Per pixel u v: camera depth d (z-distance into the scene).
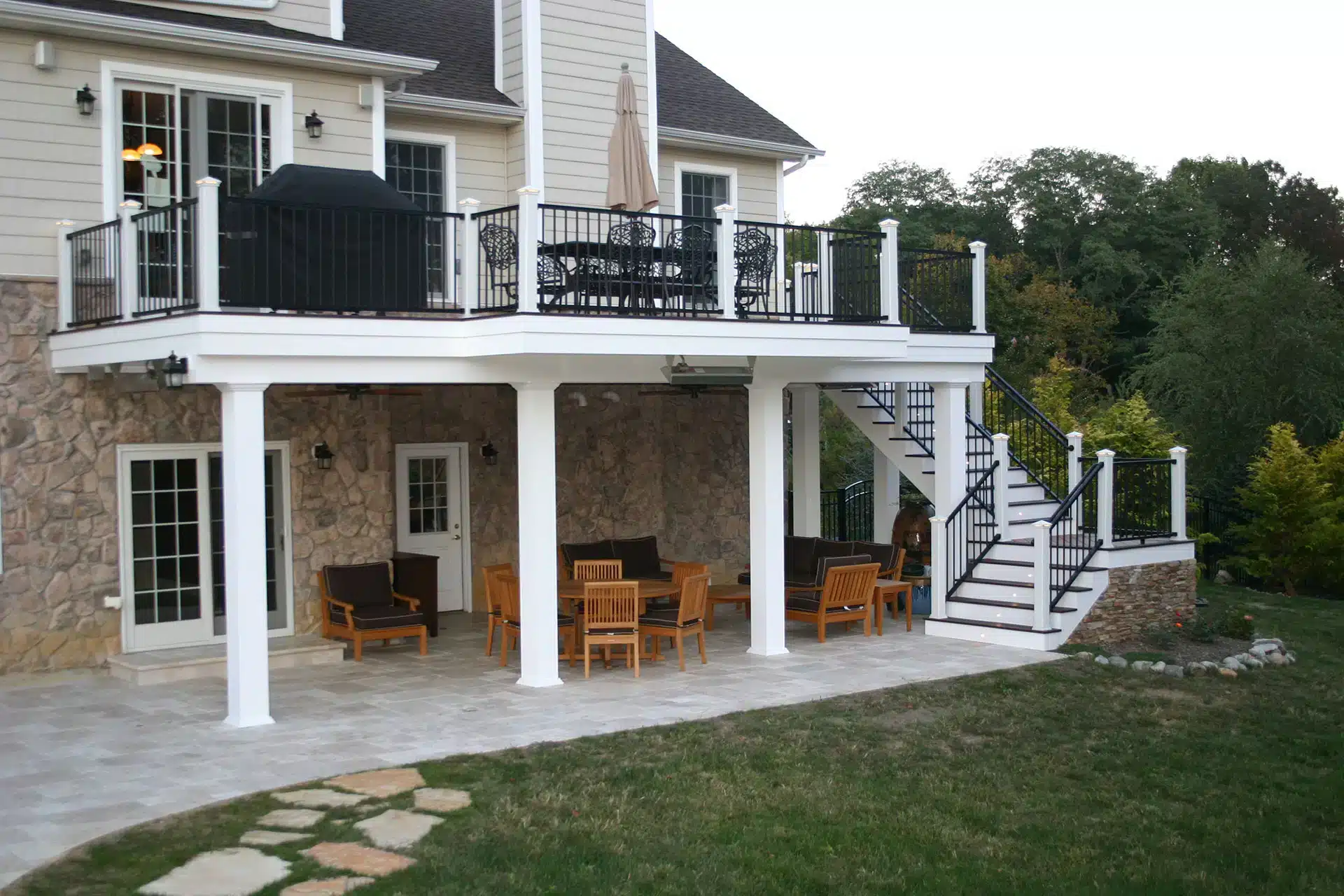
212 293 9.52
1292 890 6.73
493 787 8.06
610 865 6.72
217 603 12.80
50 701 10.71
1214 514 22.08
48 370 11.70
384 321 10.41
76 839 6.98
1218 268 30.20
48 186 11.59
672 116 17.16
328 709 10.39
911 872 6.80
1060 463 17.81
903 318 14.58
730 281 11.79
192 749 9.05
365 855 6.76
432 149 14.82
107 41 11.80
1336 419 26.27
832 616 13.74
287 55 12.52
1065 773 8.79
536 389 11.27
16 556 11.58
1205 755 9.38
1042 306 36.44
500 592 12.48
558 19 15.17
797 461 17.55
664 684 11.45
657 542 17.56
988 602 13.91
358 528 13.62
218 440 12.70
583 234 15.44
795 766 8.71
